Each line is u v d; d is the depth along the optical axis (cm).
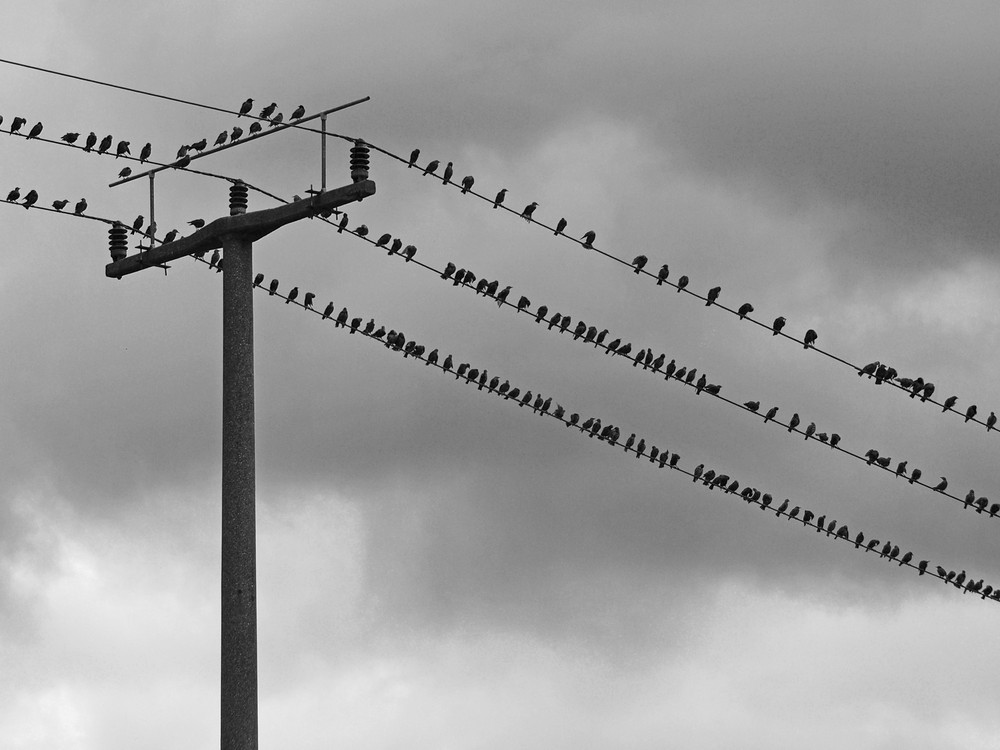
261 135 3219
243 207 3092
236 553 2820
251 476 2866
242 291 2950
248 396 2900
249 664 2792
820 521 6141
